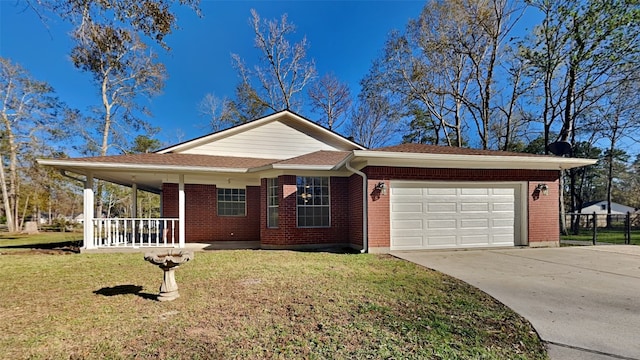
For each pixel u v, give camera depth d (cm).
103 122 2417
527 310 419
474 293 495
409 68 2197
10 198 2697
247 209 1275
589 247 1008
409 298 468
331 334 342
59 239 1772
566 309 423
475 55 1939
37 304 451
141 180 1266
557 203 1030
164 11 710
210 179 1236
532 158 950
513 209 1019
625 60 1481
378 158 892
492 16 1816
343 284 547
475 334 343
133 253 951
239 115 2908
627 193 3928
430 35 1978
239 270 660
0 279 605
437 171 969
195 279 586
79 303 454
